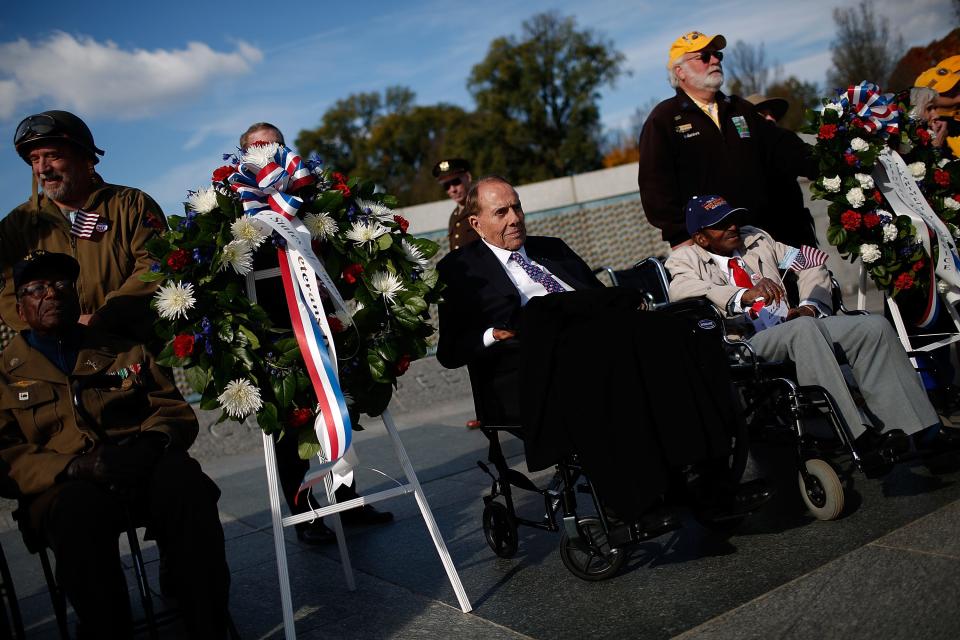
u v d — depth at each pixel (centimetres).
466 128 4688
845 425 333
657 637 256
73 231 373
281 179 294
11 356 305
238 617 329
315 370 287
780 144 479
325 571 370
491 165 4534
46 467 281
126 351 318
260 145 307
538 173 4522
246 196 290
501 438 597
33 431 296
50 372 304
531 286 376
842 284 969
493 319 363
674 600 282
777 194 489
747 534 335
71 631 329
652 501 282
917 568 271
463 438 617
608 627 269
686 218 423
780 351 359
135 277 361
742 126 470
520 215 378
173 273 285
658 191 471
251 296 298
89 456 281
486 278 370
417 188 5400
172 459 285
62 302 304
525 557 352
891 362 343
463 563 355
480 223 380
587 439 290
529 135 4512
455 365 363
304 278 295
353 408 312
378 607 318
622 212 1017
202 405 288
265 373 291
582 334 297
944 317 423
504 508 348
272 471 292
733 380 360
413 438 640
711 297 398
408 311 308
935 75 475
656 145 471
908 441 330
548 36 4509
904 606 247
